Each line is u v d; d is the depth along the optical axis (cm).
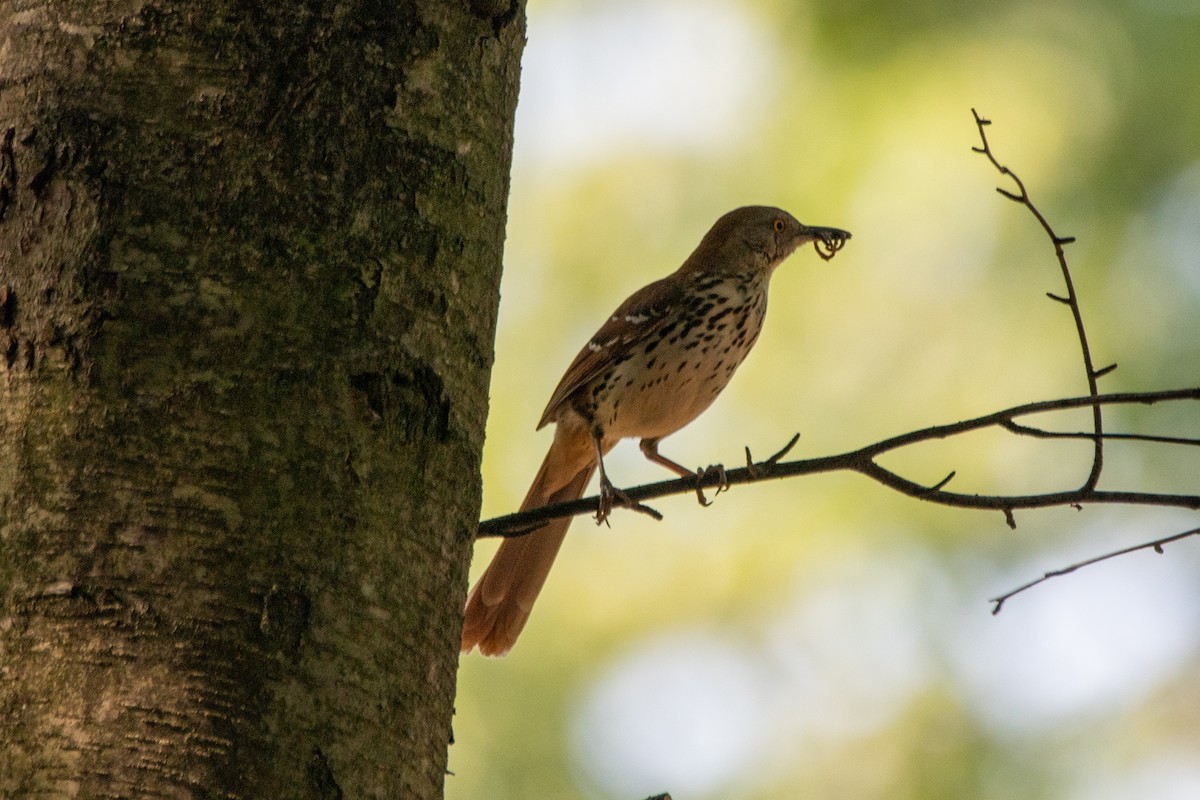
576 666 1246
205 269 434
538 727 1205
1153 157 1279
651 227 1348
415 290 462
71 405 421
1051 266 1277
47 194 438
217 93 447
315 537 424
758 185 1341
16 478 417
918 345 1291
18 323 431
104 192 435
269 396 430
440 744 448
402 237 462
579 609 1273
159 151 440
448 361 469
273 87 453
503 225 511
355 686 420
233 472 420
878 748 1231
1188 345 1241
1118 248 1268
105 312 427
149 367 424
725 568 1287
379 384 446
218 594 408
